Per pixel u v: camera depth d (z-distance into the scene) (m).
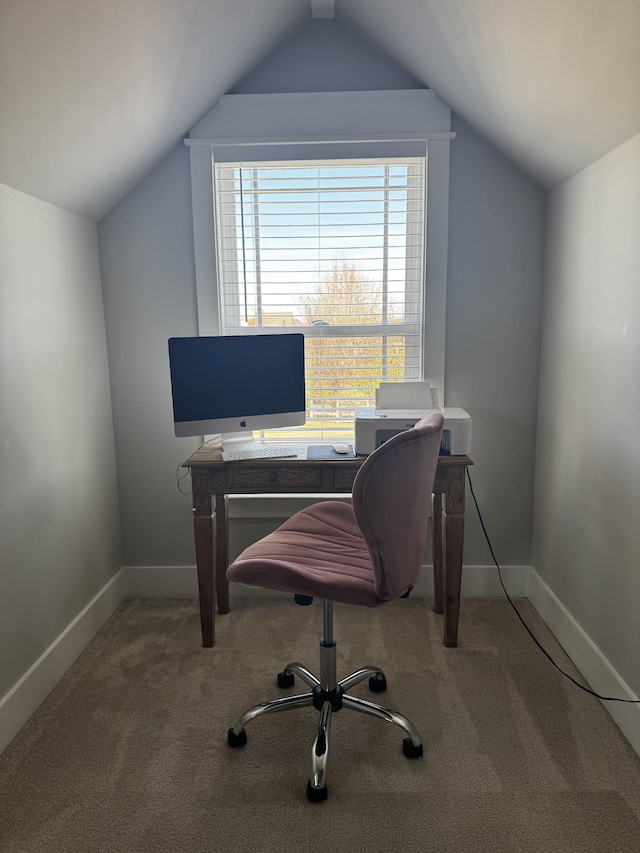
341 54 2.49
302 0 2.25
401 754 1.76
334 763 1.73
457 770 1.69
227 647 2.35
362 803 1.58
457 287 2.59
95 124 1.90
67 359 2.28
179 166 2.54
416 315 2.69
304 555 1.79
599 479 2.02
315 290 2.68
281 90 2.52
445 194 2.52
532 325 2.60
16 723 1.87
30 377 2.01
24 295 1.98
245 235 2.64
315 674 2.15
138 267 2.61
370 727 1.88
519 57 1.74
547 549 2.53
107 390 2.65
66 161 1.98
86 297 2.46
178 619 2.59
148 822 1.53
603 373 1.98
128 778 1.68
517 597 2.77
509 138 2.28
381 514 1.51
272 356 2.39
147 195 2.56
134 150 2.26
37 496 2.04
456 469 2.21
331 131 2.50
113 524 2.70
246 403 2.38
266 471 2.24
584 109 1.77
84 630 2.36
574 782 1.64
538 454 2.65
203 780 1.67
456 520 2.23
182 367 2.27
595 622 2.05
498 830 1.49
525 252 2.55
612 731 1.84
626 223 1.81
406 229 2.63
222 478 2.25
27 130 1.69
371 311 2.69
